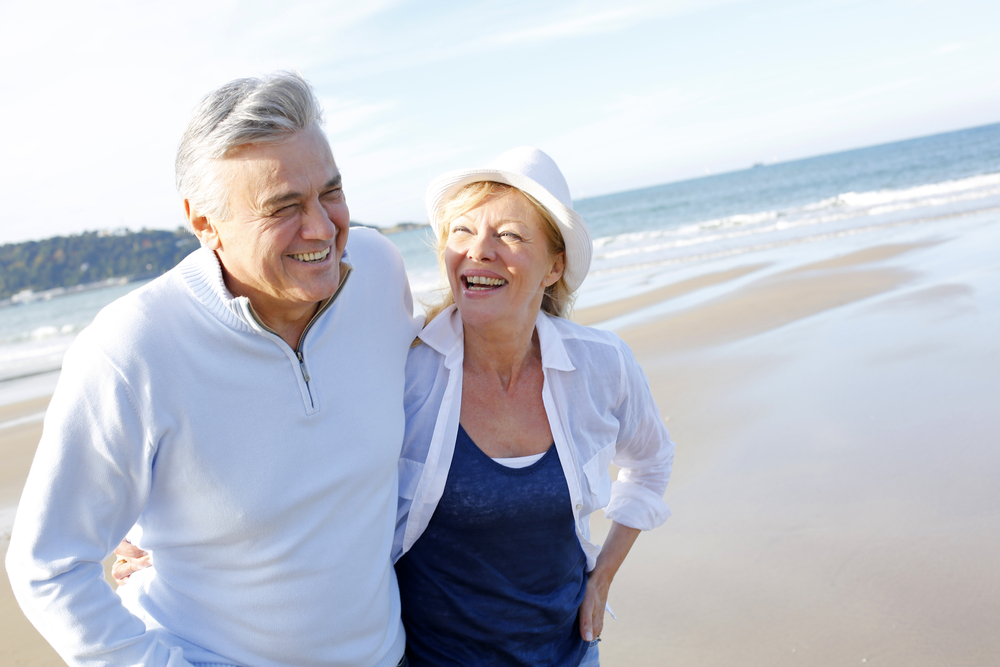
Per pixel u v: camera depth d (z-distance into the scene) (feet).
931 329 22.81
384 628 5.62
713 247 61.36
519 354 6.31
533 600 6.05
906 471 13.52
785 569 10.87
